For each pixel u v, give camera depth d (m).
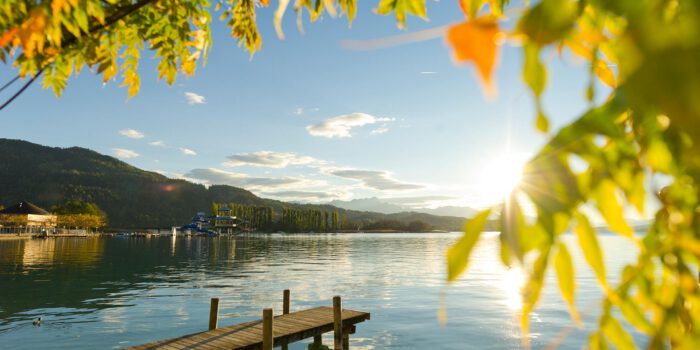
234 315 20.06
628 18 0.34
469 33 0.34
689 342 0.72
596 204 0.58
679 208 0.65
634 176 0.59
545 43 0.40
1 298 23.83
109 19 2.99
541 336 15.78
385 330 17.19
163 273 36.94
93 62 3.70
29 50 1.91
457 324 18.00
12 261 44.09
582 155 0.55
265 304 22.83
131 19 3.74
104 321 18.58
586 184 0.57
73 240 98.12
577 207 0.56
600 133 0.54
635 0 0.34
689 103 0.28
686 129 0.28
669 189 0.63
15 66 3.06
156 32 3.85
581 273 30.47
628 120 0.66
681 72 0.28
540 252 0.56
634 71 0.30
